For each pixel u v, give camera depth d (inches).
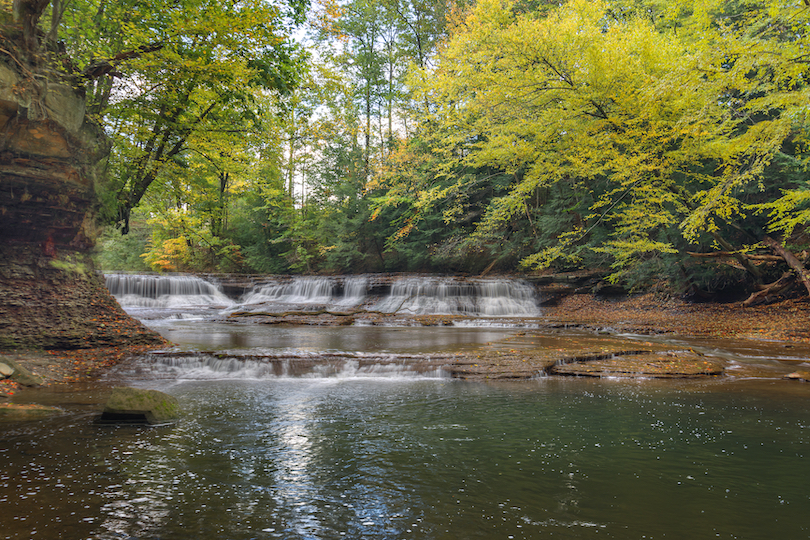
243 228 1608.0
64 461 181.5
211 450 200.1
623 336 623.5
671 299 892.6
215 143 588.4
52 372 354.3
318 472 175.9
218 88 498.0
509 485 163.9
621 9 834.8
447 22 1325.0
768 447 205.5
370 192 1440.7
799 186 677.3
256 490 158.2
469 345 518.9
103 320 453.1
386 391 327.6
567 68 627.2
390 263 1432.1
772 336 597.0
